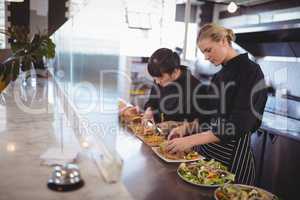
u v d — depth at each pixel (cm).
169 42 383
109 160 117
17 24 349
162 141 152
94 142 137
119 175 107
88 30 328
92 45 322
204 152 173
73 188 94
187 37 396
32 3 345
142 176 111
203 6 394
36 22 350
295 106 280
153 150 138
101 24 335
